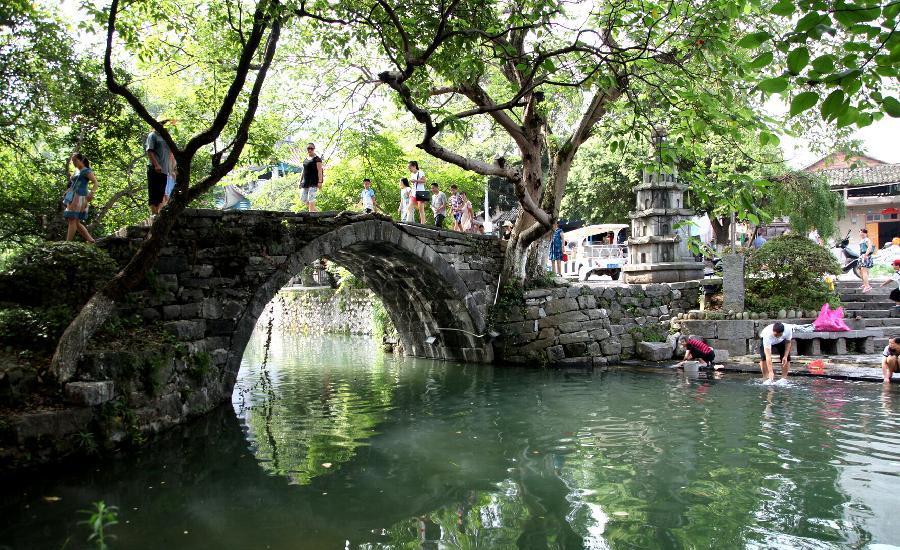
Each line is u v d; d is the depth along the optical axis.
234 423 7.82
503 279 13.61
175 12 8.88
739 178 6.31
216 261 9.30
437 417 8.09
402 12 6.93
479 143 19.73
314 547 4.07
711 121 6.31
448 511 4.69
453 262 12.88
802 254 13.05
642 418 7.59
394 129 17.06
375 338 19.36
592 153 23.16
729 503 4.69
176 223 8.98
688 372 11.15
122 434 6.28
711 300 13.88
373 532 4.31
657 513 4.54
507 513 4.62
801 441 6.32
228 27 8.99
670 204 14.62
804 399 8.38
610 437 6.74
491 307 13.50
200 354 8.22
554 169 13.23
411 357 15.80
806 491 4.89
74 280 7.23
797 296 13.03
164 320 8.63
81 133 11.46
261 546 4.09
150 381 6.86
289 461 6.08
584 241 22.39
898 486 4.97
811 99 2.80
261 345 20.64
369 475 5.61
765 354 9.77
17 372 5.76
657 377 10.77
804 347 11.87
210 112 11.80
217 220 9.34
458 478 5.48
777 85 2.88
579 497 4.92
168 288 8.75
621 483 5.22
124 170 13.17
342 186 17.25
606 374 11.37
